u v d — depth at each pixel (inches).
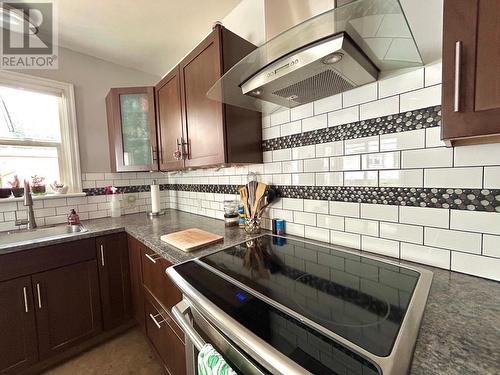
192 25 63.6
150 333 55.8
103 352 60.4
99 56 79.4
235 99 43.4
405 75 32.4
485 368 15.8
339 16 23.1
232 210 60.5
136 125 77.7
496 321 20.8
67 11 57.2
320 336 19.3
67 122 74.3
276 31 35.0
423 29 30.2
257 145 53.2
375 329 19.9
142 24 62.8
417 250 32.9
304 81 34.9
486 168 26.9
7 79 64.9
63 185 73.4
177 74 59.1
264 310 23.6
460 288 26.3
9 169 67.4
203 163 52.6
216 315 23.2
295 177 48.2
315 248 41.3
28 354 52.0
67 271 56.6
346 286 28.3
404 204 33.7
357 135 38.0
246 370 22.0
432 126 30.4
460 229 29.2
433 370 15.8
